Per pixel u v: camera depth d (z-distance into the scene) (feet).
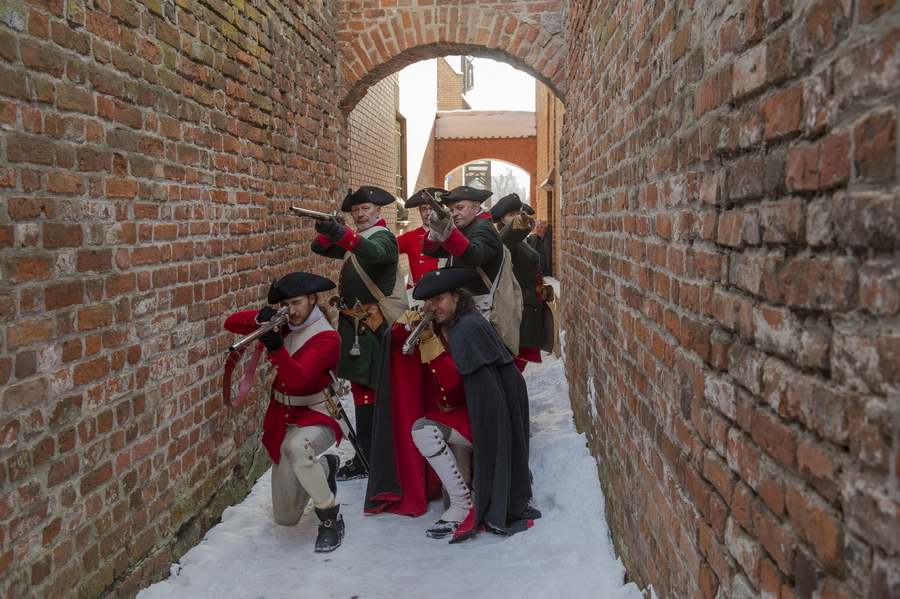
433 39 22.13
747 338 4.67
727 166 5.09
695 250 6.02
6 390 6.88
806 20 3.66
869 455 3.04
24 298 7.16
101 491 8.63
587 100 15.12
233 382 13.33
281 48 16.39
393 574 10.59
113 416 8.91
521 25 21.75
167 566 10.44
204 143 11.85
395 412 13.41
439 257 14.55
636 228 8.93
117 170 8.97
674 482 6.80
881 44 2.91
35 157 7.33
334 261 22.12
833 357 3.40
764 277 4.32
